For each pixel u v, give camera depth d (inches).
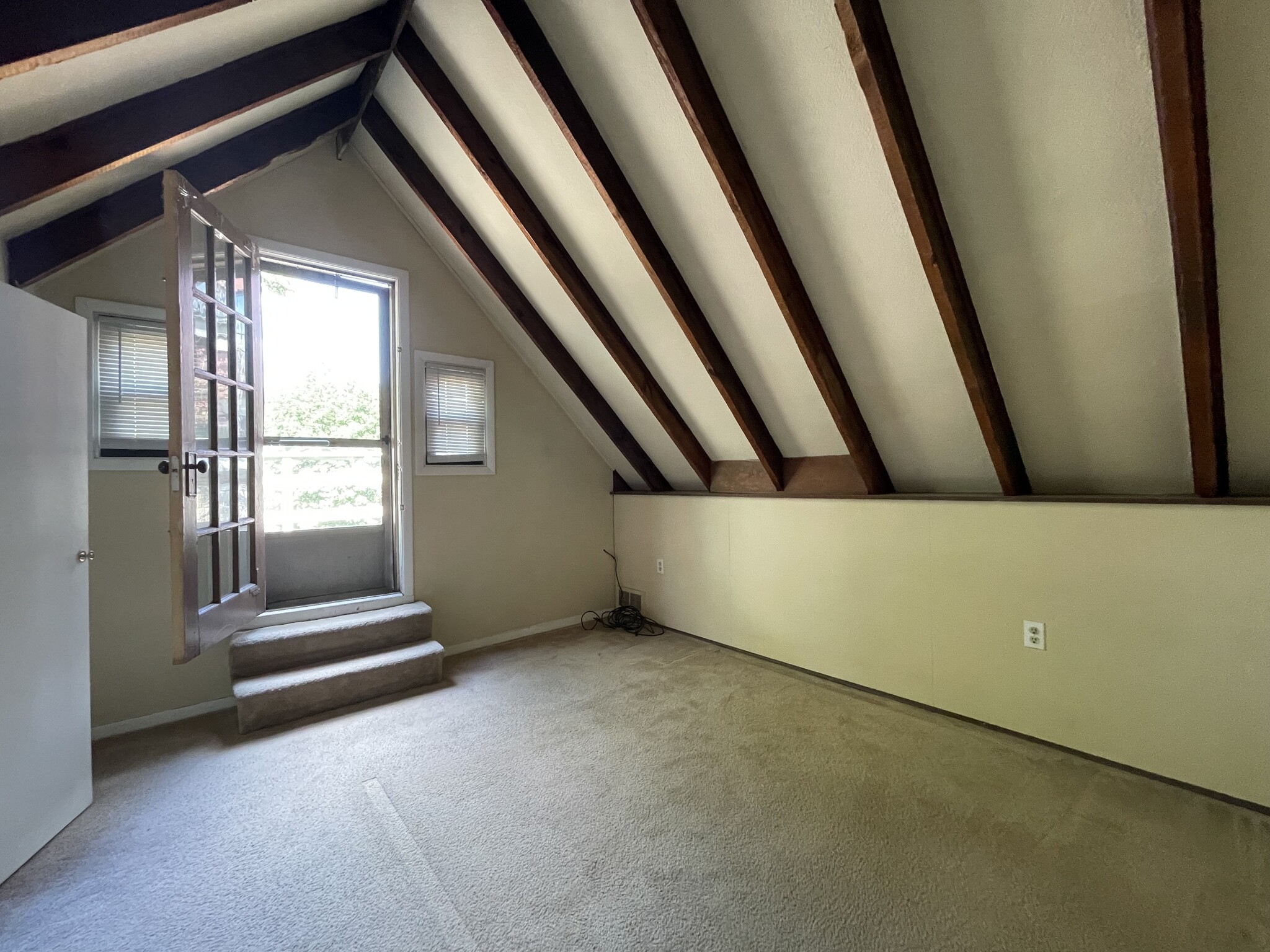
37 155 70.9
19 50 51.2
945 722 104.5
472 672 133.6
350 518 141.6
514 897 63.1
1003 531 99.3
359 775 88.4
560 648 151.8
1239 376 73.8
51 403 73.7
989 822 74.9
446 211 130.9
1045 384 89.7
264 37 84.8
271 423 131.3
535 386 166.7
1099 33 58.7
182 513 81.3
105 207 96.1
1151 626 84.4
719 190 91.6
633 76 84.4
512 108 99.6
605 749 96.3
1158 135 61.8
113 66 67.9
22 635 68.5
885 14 66.4
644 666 137.2
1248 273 66.2
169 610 108.3
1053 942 55.9
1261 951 54.2
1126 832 72.4
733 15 72.6
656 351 131.9
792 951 55.4
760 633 141.9
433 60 103.2
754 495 142.7
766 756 93.4
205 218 92.0
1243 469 81.7
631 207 100.0
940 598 108.0
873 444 118.6
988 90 67.1
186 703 110.0
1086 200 69.9
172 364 80.7
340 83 115.3
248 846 72.0
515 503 161.6
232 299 103.9
